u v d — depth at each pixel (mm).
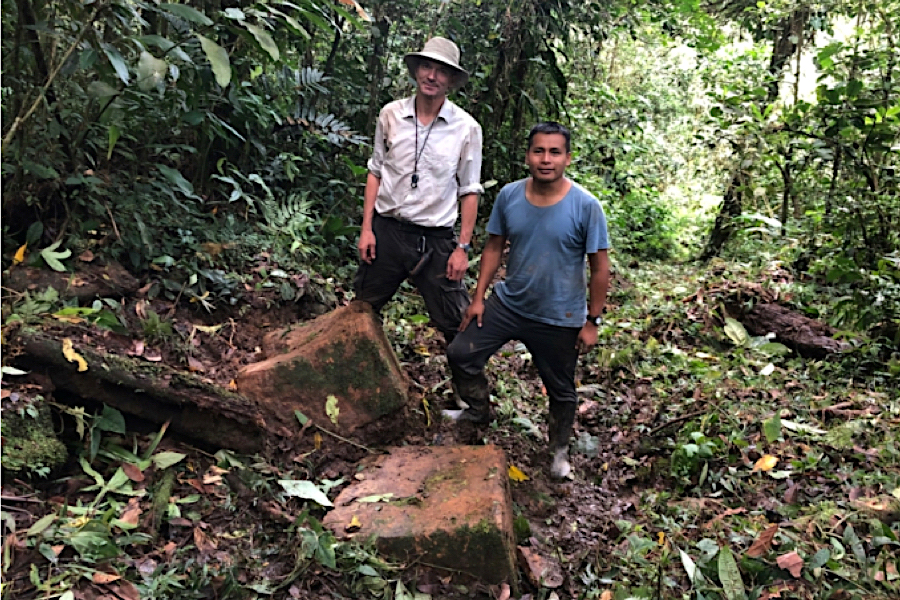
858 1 7434
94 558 2240
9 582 2082
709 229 9391
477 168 3545
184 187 3896
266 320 4184
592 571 2797
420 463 3109
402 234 3500
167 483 2668
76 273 3539
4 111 3525
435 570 2568
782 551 2721
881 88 6082
